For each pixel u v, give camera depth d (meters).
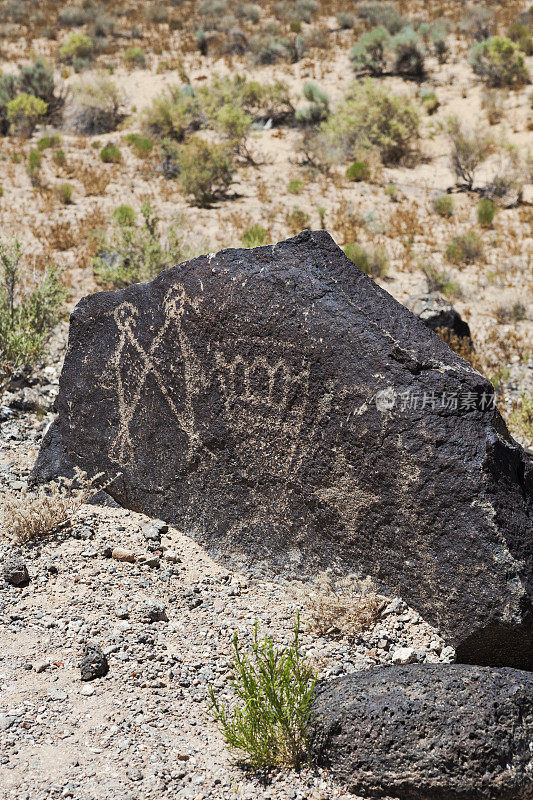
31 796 2.96
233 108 19.67
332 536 4.41
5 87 24.41
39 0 40.66
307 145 19.75
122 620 4.14
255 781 3.16
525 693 3.23
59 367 8.30
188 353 4.97
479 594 3.78
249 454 4.71
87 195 16.05
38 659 3.80
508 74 23.23
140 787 3.04
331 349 4.34
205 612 4.28
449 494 3.89
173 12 36.84
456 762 3.04
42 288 8.36
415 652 3.90
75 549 4.84
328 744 3.24
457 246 12.74
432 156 19.84
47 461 5.70
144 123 21.77
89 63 29.70
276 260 4.70
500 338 9.86
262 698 3.35
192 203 15.63
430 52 26.56
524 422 7.44
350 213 14.63
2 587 4.41
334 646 4.02
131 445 5.30
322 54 27.94
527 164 17.91
